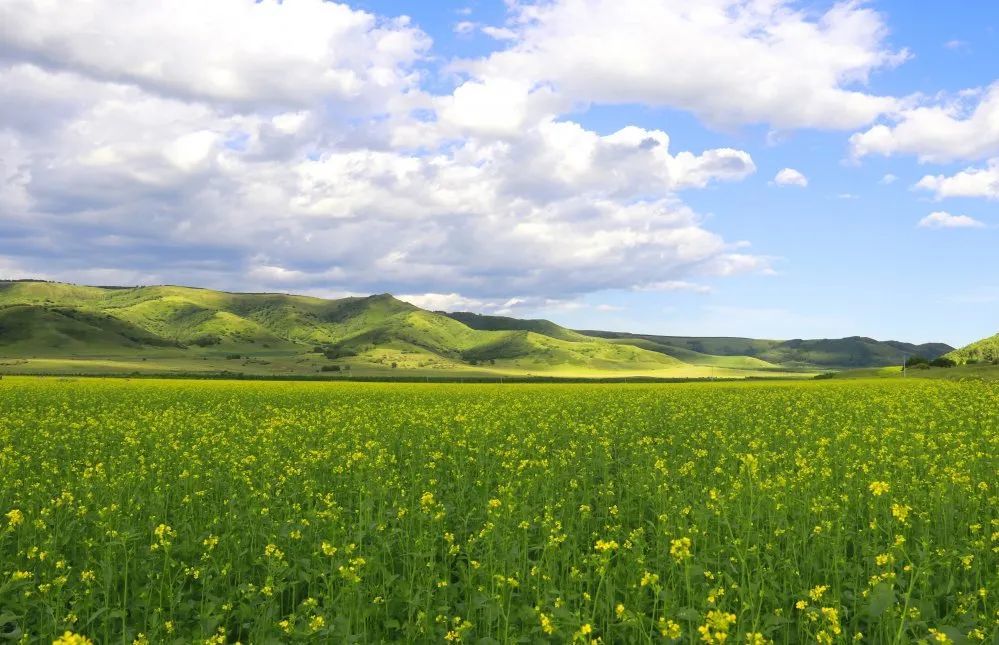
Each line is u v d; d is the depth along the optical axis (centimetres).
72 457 2267
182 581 1115
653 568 1152
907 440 2228
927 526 1220
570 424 2836
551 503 1498
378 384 7856
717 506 1277
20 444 2538
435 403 4316
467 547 1191
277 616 1083
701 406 3781
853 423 2914
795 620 966
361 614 984
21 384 6372
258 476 1814
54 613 1009
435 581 1121
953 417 2933
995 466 1767
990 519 1309
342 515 1515
